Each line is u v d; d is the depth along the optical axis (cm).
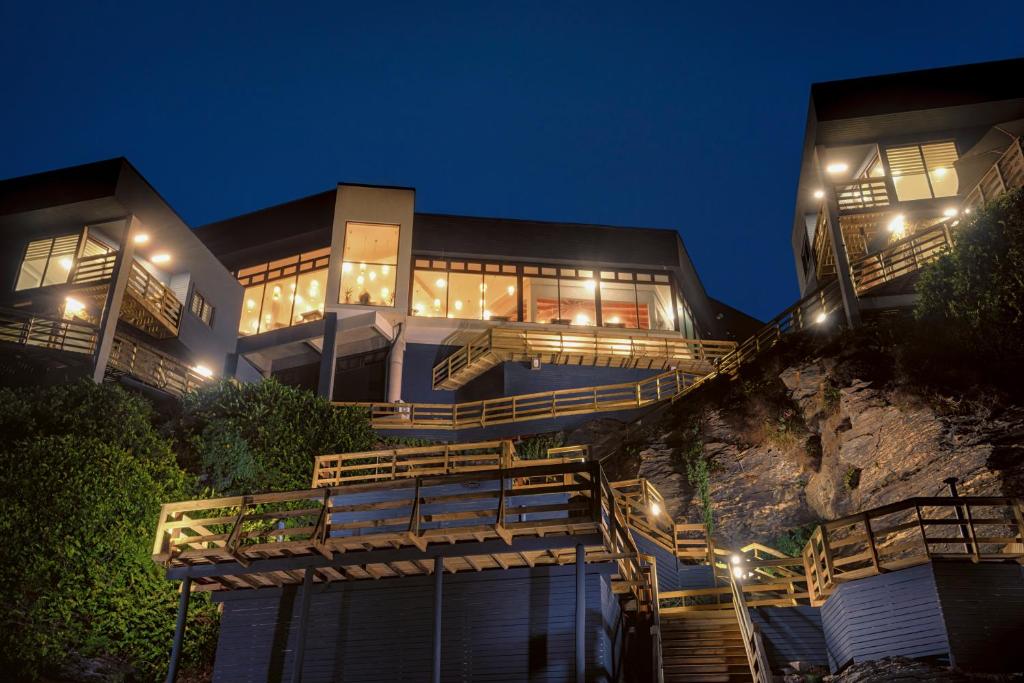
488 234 3894
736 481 2355
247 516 1457
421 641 1443
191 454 2323
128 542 1752
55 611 1595
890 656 1357
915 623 1341
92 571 1667
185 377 3134
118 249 3119
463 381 3434
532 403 3216
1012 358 1925
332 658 1456
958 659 1273
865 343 2270
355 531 1748
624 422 2933
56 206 3061
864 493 2061
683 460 2448
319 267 3759
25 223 3133
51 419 2020
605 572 1438
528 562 1437
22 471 1680
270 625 1502
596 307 3828
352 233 3712
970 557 1339
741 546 2239
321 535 1385
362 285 3616
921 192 3002
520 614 1433
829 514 2161
